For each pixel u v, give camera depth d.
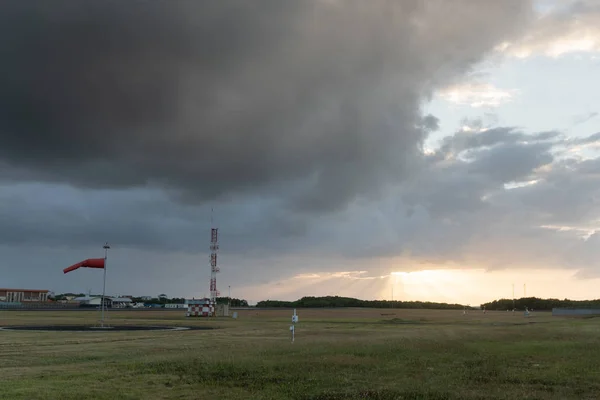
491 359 28.52
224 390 19.83
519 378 22.70
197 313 116.88
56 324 71.62
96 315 114.75
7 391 18.73
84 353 32.34
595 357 29.80
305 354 30.25
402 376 22.97
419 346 34.31
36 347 36.84
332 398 18.61
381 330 58.19
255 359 27.78
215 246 134.12
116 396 18.44
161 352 32.81
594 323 73.19
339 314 138.12
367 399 18.53
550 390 20.30
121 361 27.89
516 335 44.16
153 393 19.19
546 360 28.45
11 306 189.38
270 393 19.31
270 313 146.38
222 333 53.62
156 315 121.12
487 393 19.55
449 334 45.72
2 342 41.12
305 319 98.88
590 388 20.72
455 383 21.47
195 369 24.48
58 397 17.94
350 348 33.28
